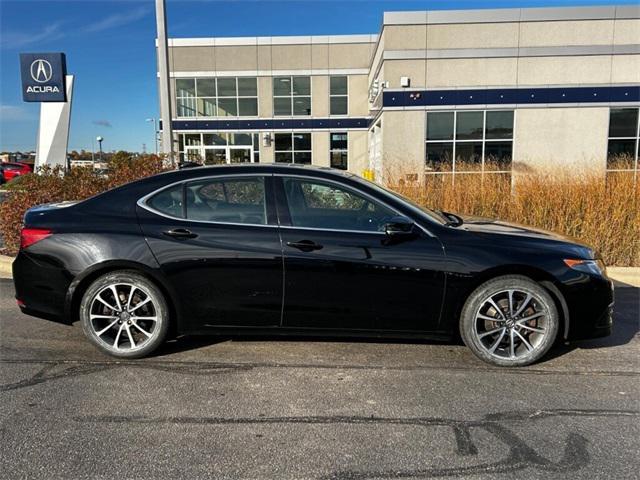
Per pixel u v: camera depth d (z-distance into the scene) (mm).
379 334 4074
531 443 2936
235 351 4340
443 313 3990
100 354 4277
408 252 3939
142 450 2857
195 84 26562
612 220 7840
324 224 4039
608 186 8156
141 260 3990
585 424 3146
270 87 26422
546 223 8102
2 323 5098
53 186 8141
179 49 26281
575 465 2717
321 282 3959
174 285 4020
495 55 16719
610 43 16453
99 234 4047
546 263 3900
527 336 4035
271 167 4203
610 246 7773
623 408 3357
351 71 26078
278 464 2734
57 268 4055
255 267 3971
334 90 26391
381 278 3939
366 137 26453
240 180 4145
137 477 2619
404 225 3893
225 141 26953
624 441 2951
